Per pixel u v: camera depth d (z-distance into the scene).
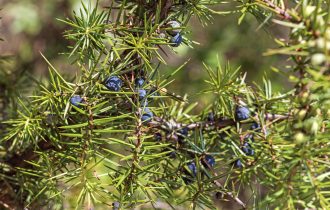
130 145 0.66
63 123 0.68
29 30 1.47
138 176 0.67
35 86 0.79
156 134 0.70
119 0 0.69
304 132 0.61
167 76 0.69
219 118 0.71
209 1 0.70
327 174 0.62
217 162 0.75
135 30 0.67
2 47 1.35
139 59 0.67
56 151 0.68
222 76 0.70
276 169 0.64
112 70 0.66
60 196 0.73
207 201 0.67
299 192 0.62
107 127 0.68
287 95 0.66
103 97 0.66
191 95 0.71
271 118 0.68
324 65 0.58
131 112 0.67
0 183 0.74
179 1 0.69
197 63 1.71
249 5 0.67
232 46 1.75
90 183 0.66
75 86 0.66
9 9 1.51
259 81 1.69
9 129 0.72
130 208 0.67
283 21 0.62
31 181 0.73
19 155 0.73
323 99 0.60
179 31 0.68
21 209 0.74
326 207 0.62
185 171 0.69
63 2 1.52
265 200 0.63
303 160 0.61
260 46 1.74
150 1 0.68
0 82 0.80
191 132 0.71
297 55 0.60
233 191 0.67
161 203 0.75
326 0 0.65
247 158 0.67
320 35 0.59
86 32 0.66
